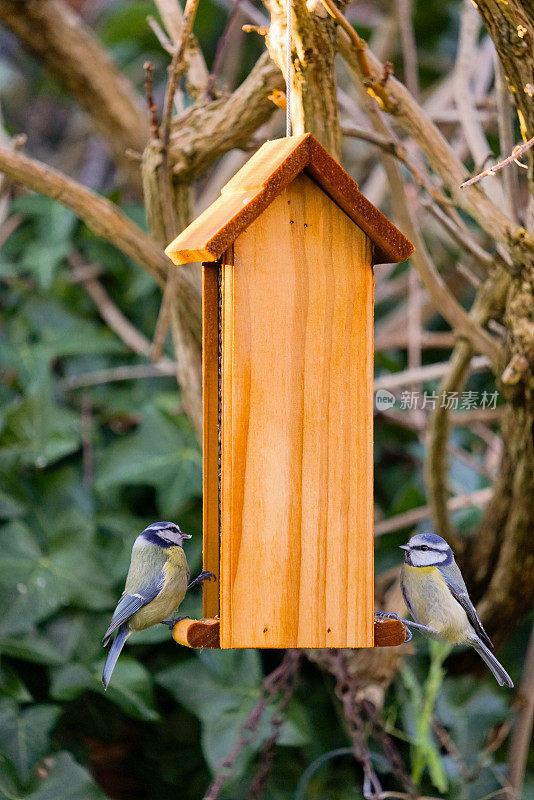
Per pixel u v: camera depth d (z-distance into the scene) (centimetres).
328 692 848
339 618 475
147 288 1026
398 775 745
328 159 478
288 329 478
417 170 643
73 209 655
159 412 932
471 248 679
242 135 661
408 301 1071
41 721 784
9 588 827
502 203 651
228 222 455
